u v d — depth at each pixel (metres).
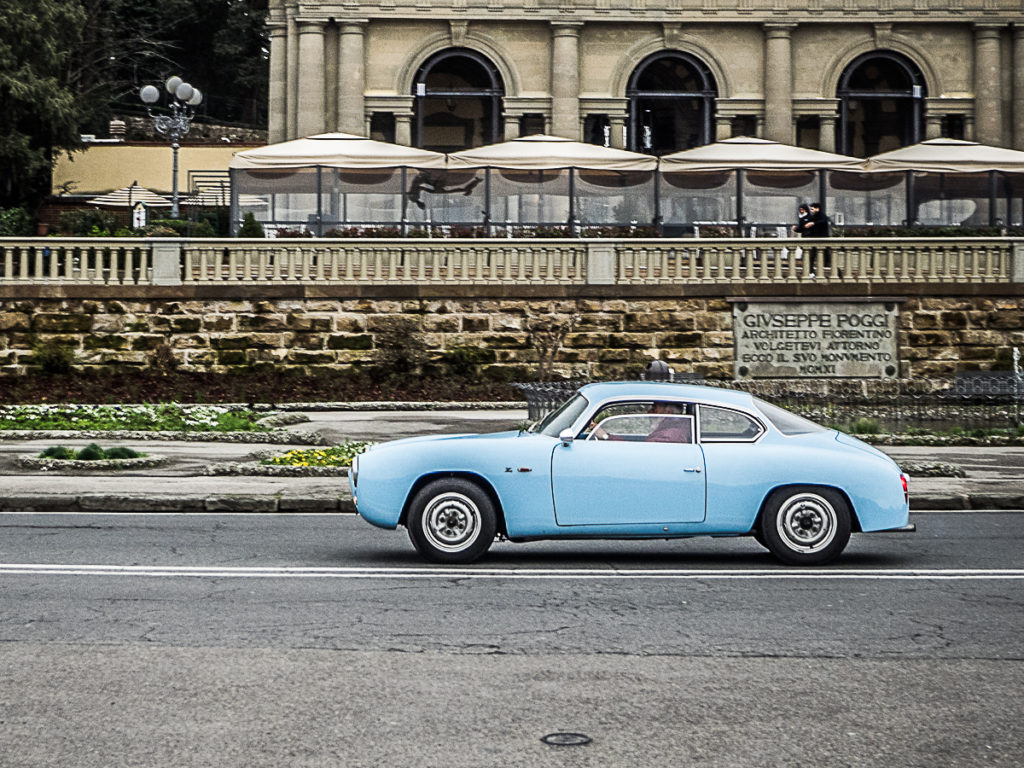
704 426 11.84
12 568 11.29
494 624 9.10
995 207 38.22
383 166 37.06
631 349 32.25
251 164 36.88
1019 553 12.56
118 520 14.76
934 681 7.64
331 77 53.09
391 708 7.01
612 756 6.24
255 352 31.80
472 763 6.13
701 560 12.14
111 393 29.06
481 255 32.16
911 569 11.54
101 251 31.58
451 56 53.34
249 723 6.73
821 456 11.75
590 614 9.47
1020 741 6.52
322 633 8.77
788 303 32.25
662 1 53.22
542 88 53.31
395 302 32.03
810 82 53.75
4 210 47.28
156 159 55.81
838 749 6.38
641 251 32.28
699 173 37.91
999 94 53.47
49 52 51.12
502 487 11.64
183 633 8.75
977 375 29.62
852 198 38.28
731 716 6.90
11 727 6.65
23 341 31.39
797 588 10.56
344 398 29.48
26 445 20.97
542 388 23.34
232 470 18.06
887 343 32.38
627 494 11.62
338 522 14.76
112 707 7.00
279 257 31.92
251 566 11.52
